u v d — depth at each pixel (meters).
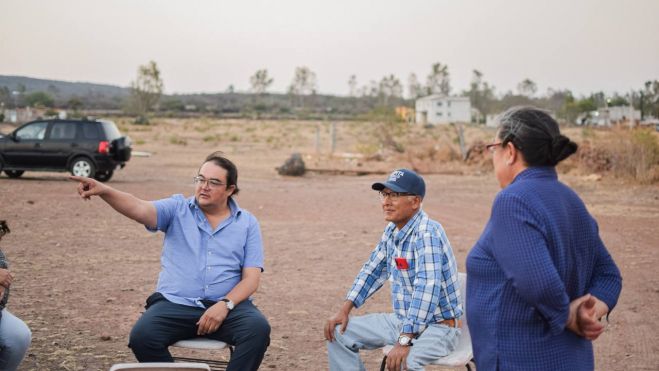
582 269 3.31
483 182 24.17
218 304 4.83
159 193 19.45
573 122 94.00
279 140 59.22
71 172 22.03
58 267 9.89
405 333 4.48
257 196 19.30
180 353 6.50
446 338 4.58
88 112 111.56
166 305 4.91
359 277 4.95
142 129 73.19
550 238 3.15
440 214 16.11
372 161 33.03
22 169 22.14
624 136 24.84
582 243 3.30
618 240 12.53
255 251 5.17
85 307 7.82
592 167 24.92
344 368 4.84
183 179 24.23
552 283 3.03
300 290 8.92
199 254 5.04
